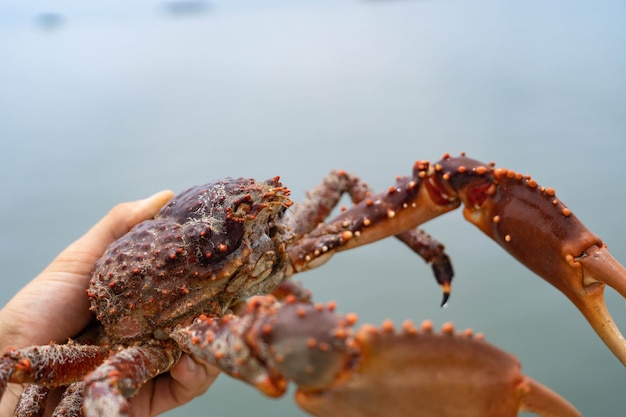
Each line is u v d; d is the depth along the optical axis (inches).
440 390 9.6
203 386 14.9
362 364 9.6
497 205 13.5
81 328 15.7
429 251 16.9
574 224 12.8
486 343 9.9
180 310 13.6
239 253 13.9
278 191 14.4
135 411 14.9
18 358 12.5
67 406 13.4
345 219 15.4
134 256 13.7
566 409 10.1
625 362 12.4
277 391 10.4
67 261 15.6
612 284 12.3
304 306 10.1
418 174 14.8
